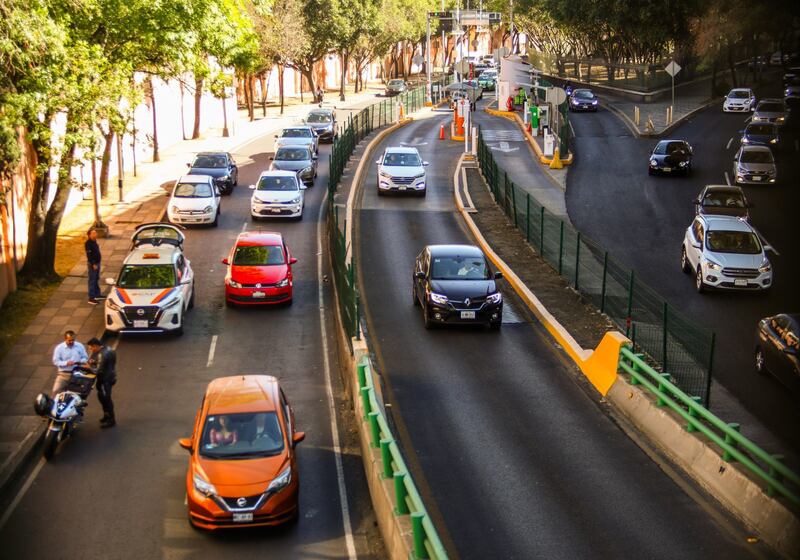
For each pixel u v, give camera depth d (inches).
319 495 562.3
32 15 790.5
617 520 500.4
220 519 500.4
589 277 949.8
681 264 1084.5
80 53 886.4
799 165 1699.1
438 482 552.1
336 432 661.9
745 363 758.5
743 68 3132.4
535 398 699.4
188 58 1085.8
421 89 3211.1
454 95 2957.7
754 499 499.2
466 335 858.8
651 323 751.7
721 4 2313.0
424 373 754.2
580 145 1988.2
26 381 757.9
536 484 548.1
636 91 2824.8
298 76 4119.1
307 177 1585.9
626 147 1948.8
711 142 1967.3
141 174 1705.2
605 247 1165.7
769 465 498.9
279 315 948.6
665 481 553.0
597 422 652.7
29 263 1011.9
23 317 914.7
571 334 839.1
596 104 2568.9
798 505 465.4
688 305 918.4
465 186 1593.3
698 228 1018.1
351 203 1438.2
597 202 1443.2
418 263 965.2
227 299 966.4
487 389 717.9
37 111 850.1
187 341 868.6
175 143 2181.3
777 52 3299.7
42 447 639.8
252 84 2691.9
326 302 991.6
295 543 502.9
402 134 2347.4
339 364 807.7
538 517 505.0
